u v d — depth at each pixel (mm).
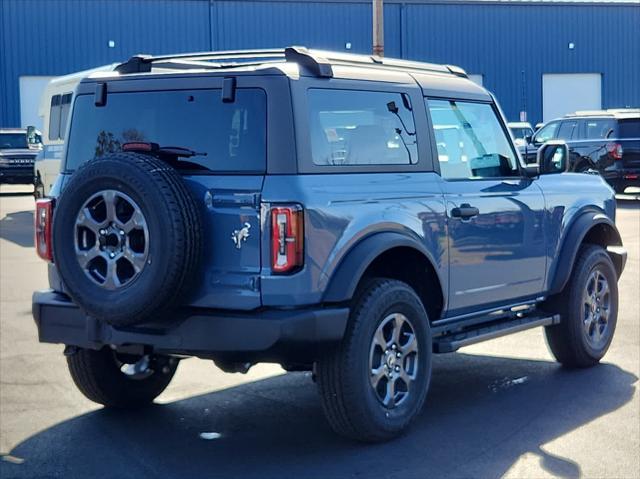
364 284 5840
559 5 45594
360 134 5922
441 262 6348
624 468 5496
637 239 15781
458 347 6535
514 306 7238
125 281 5391
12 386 7363
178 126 5754
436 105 6598
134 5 40500
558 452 5770
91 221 5438
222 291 5449
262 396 7105
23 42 39906
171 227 5238
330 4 41719
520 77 45406
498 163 7152
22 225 20031
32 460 5707
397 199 6020
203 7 40844
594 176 8266
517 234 7059
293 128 5477
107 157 5461
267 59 6586
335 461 5645
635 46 47094
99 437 6145
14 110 40094
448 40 43969
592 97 46781
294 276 5367
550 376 7629
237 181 5465
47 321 6023
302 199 5395
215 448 5918
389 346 5934
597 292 7949
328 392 5688
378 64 6375
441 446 5895
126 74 6074
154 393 6848
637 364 7973
